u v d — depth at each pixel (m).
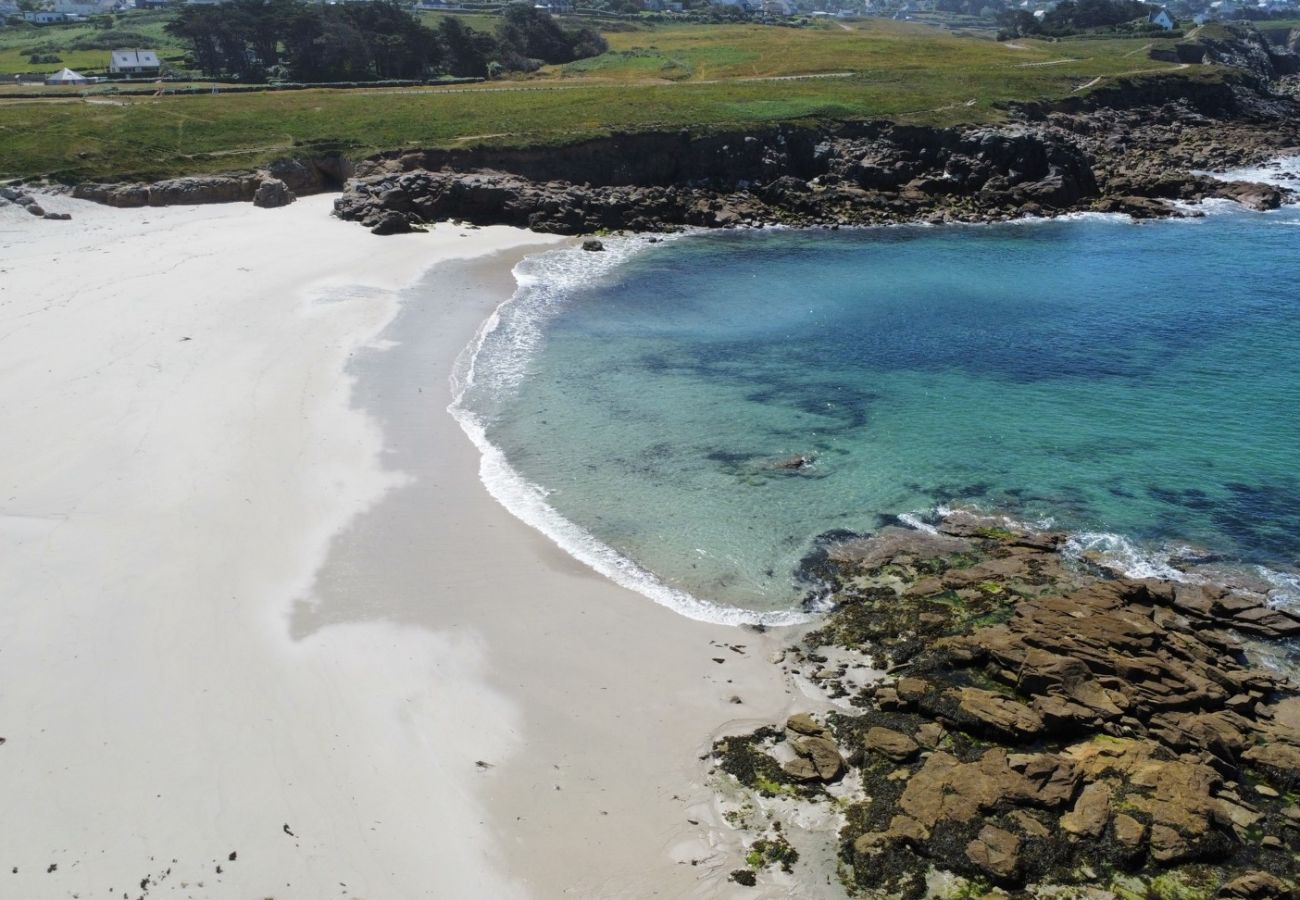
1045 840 21.86
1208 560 33.94
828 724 26.33
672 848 22.45
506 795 23.77
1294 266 69.00
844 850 22.31
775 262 70.75
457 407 45.38
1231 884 20.80
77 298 54.28
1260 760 24.42
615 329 56.31
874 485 39.03
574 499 37.78
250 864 21.47
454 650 28.88
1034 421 44.59
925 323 58.03
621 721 26.34
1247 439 42.59
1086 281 66.31
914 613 30.92
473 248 70.62
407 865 21.73
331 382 46.59
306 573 32.12
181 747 24.50
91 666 27.08
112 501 35.12
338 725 25.61
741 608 31.52
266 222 73.06
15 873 20.95
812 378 49.69
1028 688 26.61
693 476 39.66
